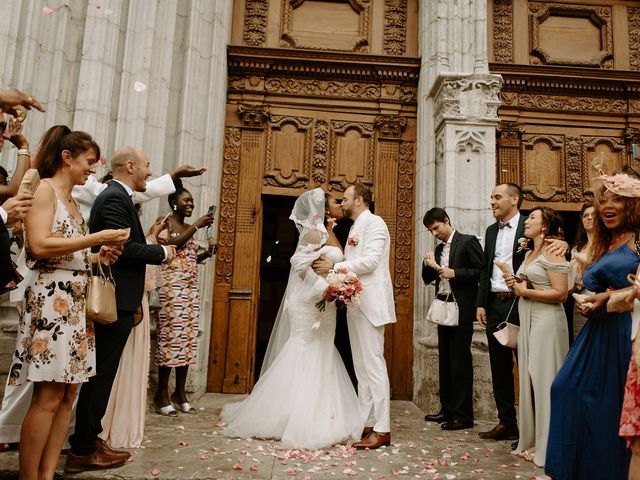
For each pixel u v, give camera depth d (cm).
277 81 551
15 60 396
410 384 510
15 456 268
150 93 454
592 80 547
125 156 287
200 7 498
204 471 267
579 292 327
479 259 388
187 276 401
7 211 198
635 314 225
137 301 275
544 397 295
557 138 549
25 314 228
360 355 346
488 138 482
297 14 565
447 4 517
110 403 306
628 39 568
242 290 519
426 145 518
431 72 519
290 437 315
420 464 294
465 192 477
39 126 407
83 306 236
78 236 235
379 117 550
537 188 541
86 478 254
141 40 448
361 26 564
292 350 353
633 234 236
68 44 429
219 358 509
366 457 305
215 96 504
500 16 563
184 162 466
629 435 196
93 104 416
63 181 242
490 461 303
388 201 541
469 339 392
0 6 392
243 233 528
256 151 541
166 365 388
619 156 550
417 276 514
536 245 323
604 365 241
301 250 360
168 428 354
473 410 424
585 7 568
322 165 542
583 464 239
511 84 550
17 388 276
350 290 320
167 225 379
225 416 378
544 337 301
